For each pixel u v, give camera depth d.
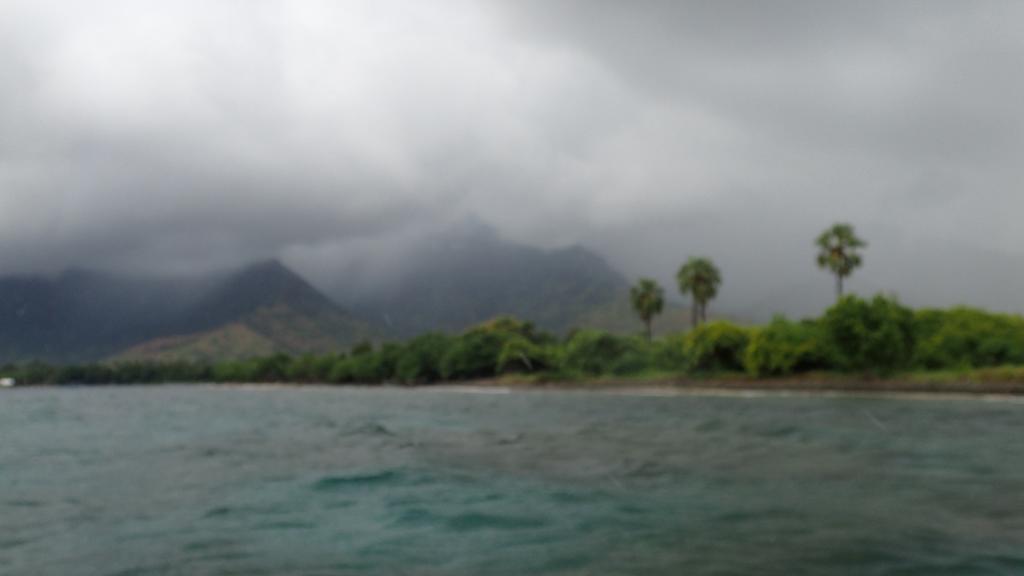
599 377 121.19
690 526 11.82
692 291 119.38
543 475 17.72
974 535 10.95
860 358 85.06
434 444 26.11
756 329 101.81
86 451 25.41
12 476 19.22
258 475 18.59
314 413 51.97
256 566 10.13
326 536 11.78
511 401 75.88
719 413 43.91
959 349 85.56
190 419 45.56
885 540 10.71
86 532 12.41
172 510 14.18
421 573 9.61
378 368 177.75
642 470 18.23
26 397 119.31
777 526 11.73
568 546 10.74
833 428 30.39
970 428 30.14
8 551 11.23
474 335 155.88
